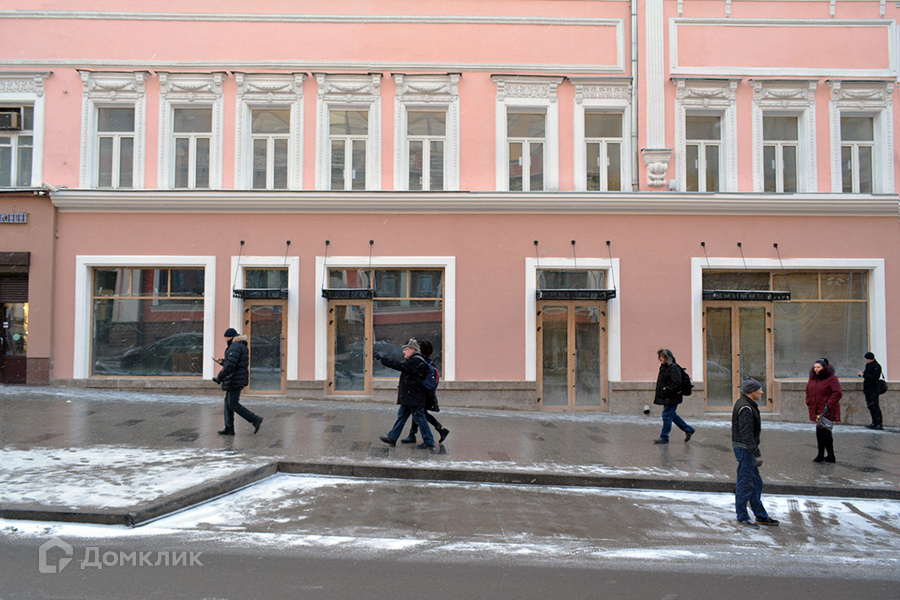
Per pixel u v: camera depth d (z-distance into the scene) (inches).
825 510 293.1
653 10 576.1
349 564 202.7
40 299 546.3
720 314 567.8
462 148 568.4
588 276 565.9
